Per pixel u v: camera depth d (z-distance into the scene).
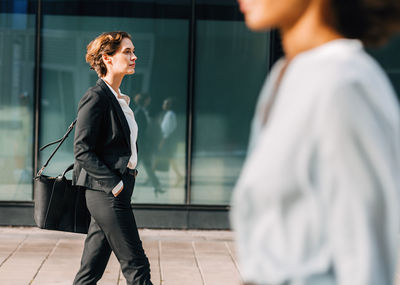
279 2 0.92
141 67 7.76
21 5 7.69
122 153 3.65
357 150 0.82
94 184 3.65
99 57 3.86
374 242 0.83
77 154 3.59
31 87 7.74
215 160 7.85
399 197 0.85
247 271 0.90
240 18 7.75
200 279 5.40
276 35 7.72
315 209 0.85
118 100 3.73
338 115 0.82
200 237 7.32
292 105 0.87
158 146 7.80
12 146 7.77
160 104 7.78
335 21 0.93
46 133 7.78
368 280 0.82
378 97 0.85
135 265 3.71
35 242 6.78
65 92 7.77
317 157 0.84
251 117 7.81
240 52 7.77
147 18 7.74
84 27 7.74
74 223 3.89
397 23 0.94
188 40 7.75
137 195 7.82
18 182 7.76
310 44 0.95
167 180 7.83
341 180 0.83
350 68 0.85
